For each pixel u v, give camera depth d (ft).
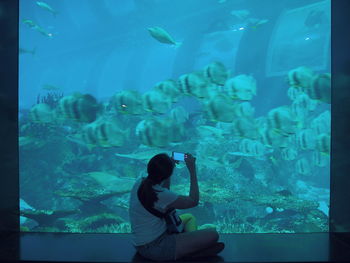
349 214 9.61
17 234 10.46
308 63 26.21
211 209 16.62
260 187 18.95
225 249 8.55
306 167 20.39
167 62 32.48
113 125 18.31
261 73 26.76
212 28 27.58
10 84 11.07
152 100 18.01
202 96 17.60
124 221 15.62
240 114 19.04
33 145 21.91
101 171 20.45
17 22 11.45
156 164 7.49
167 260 7.43
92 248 8.79
